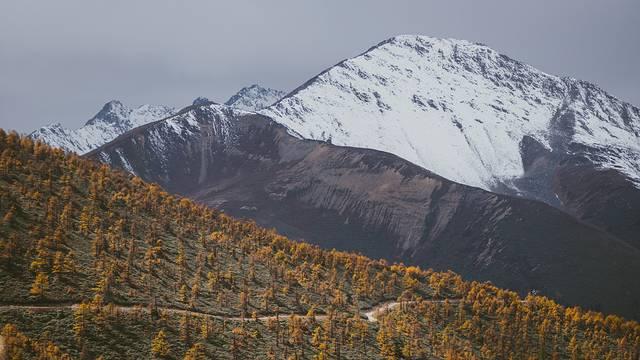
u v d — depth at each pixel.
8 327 142.38
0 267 162.62
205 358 157.75
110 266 177.62
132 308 167.25
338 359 174.12
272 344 172.00
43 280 161.38
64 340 148.38
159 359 153.62
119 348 152.38
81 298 162.75
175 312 172.00
